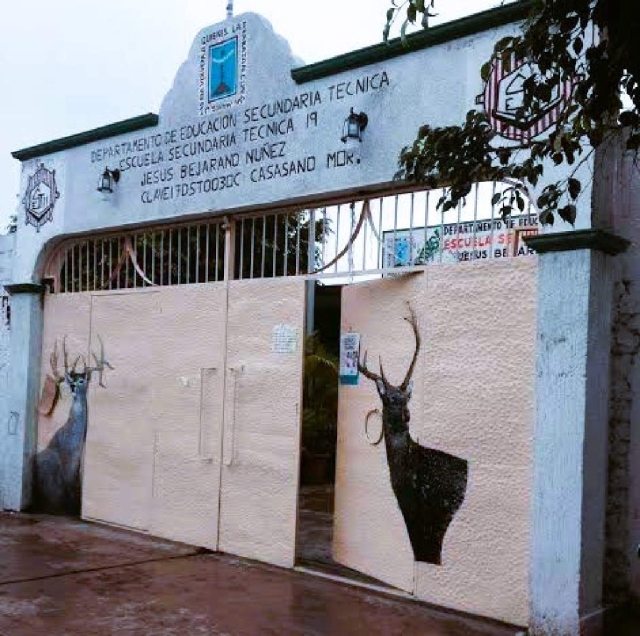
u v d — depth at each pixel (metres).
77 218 8.51
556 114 4.92
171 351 7.57
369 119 6.09
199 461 7.22
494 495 5.23
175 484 7.43
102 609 5.40
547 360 4.92
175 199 7.55
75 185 8.56
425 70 5.80
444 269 5.61
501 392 5.24
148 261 8.35
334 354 12.23
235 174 7.04
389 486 5.93
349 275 6.32
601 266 4.88
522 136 5.03
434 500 5.54
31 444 8.95
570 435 4.79
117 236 8.39
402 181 5.81
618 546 4.99
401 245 6.25
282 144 6.70
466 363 5.44
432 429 5.59
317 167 6.42
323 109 6.42
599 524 4.85
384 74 6.03
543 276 4.98
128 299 8.06
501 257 5.69
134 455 7.86
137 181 7.91
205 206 7.27
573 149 3.53
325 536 7.82
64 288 9.08
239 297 7.04
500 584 5.16
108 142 8.24
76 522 8.33
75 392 8.58
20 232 9.17
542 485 4.89
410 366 5.80
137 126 7.89
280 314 6.70
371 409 6.18
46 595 5.71
